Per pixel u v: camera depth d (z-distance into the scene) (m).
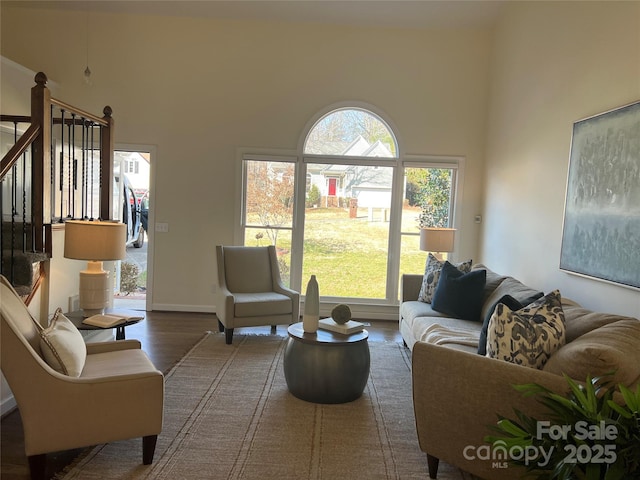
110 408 2.21
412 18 5.32
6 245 3.43
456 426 2.18
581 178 3.33
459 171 5.66
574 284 3.45
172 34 5.55
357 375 3.18
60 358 2.23
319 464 2.41
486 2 4.93
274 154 5.64
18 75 4.90
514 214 4.63
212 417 2.89
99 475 2.24
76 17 5.50
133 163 8.05
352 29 5.57
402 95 5.61
